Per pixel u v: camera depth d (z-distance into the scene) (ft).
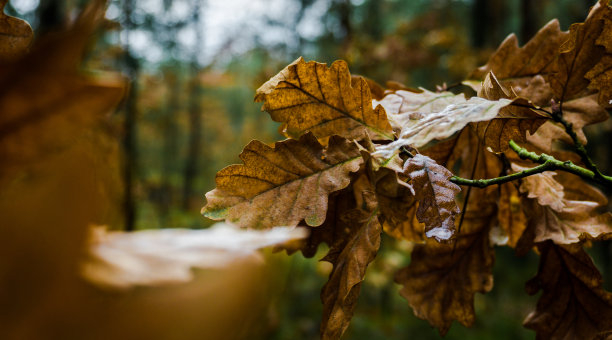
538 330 1.23
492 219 1.30
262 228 0.98
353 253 0.98
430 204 0.96
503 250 15.58
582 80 1.14
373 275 7.95
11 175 0.50
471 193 1.32
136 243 0.50
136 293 0.46
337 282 0.98
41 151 0.51
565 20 15.81
